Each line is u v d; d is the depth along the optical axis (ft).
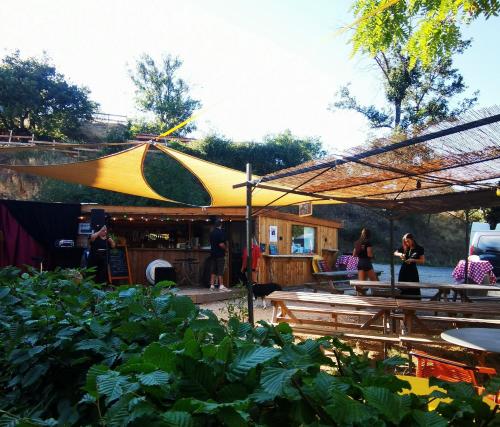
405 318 18.19
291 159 82.79
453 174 17.30
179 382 3.93
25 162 80.59
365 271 28.37
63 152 85.10
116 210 36.22
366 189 21.75
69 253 34.35
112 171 26.78
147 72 123.65
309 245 44.65
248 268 17.60
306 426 3.35
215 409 3.28
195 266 38.68
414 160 14.83
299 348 4.68
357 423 3.43
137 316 6.67
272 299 19.95
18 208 33.01
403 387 4.21
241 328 5.62
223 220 38.50
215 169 25.66
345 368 4.78
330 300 18.79
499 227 37.17
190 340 4.19
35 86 120.57
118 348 6.02
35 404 6.45
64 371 6.45
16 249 32.68
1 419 4.49
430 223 93.30
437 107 63.67
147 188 30.09
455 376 8.95
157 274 35.24
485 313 16.52
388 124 69.15
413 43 11.64
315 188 20.75
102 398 4.63
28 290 9.45
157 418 3.45
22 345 6.90
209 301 30.83
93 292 8.71
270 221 39.45
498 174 17.19
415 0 11.05
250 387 3.96
